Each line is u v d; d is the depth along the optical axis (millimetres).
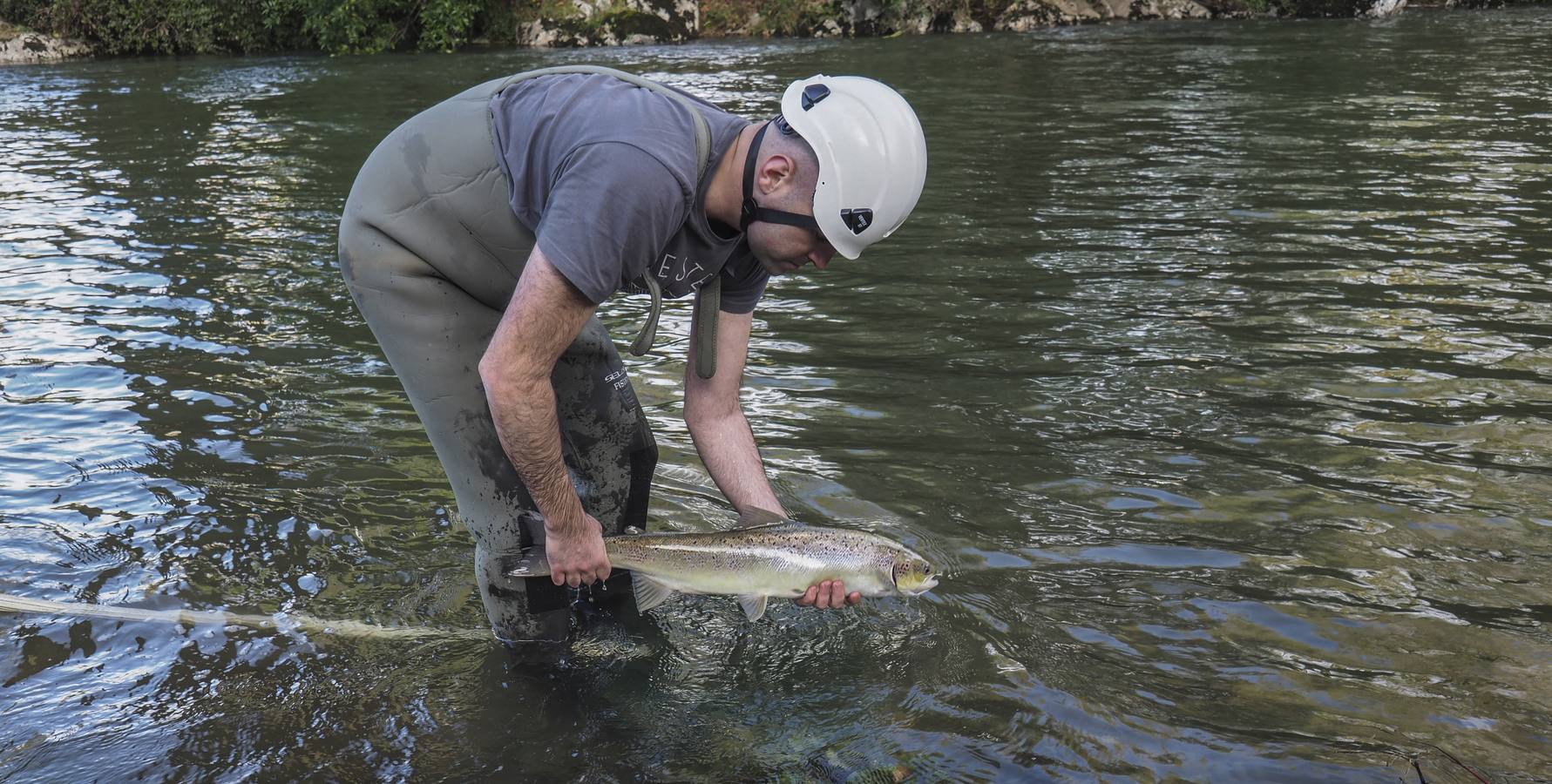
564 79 2852
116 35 21844
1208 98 14852
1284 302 6629
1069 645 3354
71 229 8680
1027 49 20281
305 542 4012
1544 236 7953
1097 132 12625
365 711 3115
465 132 2969
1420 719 2992
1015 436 4855
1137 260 7617
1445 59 18031
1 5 21578
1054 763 2838
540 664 3328
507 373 2662
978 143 12078
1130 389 5363
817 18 23031
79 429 4922
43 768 2875
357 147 12203
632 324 6484
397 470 4574
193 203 9594
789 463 4582
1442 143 11531
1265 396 5230
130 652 3373
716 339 3381
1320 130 12461
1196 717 3012
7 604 3584
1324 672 3205
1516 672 3186
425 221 3031
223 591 3699
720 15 23172
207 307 6707
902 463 4582
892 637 3428
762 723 3043
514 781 2826
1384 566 3760
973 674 3225
